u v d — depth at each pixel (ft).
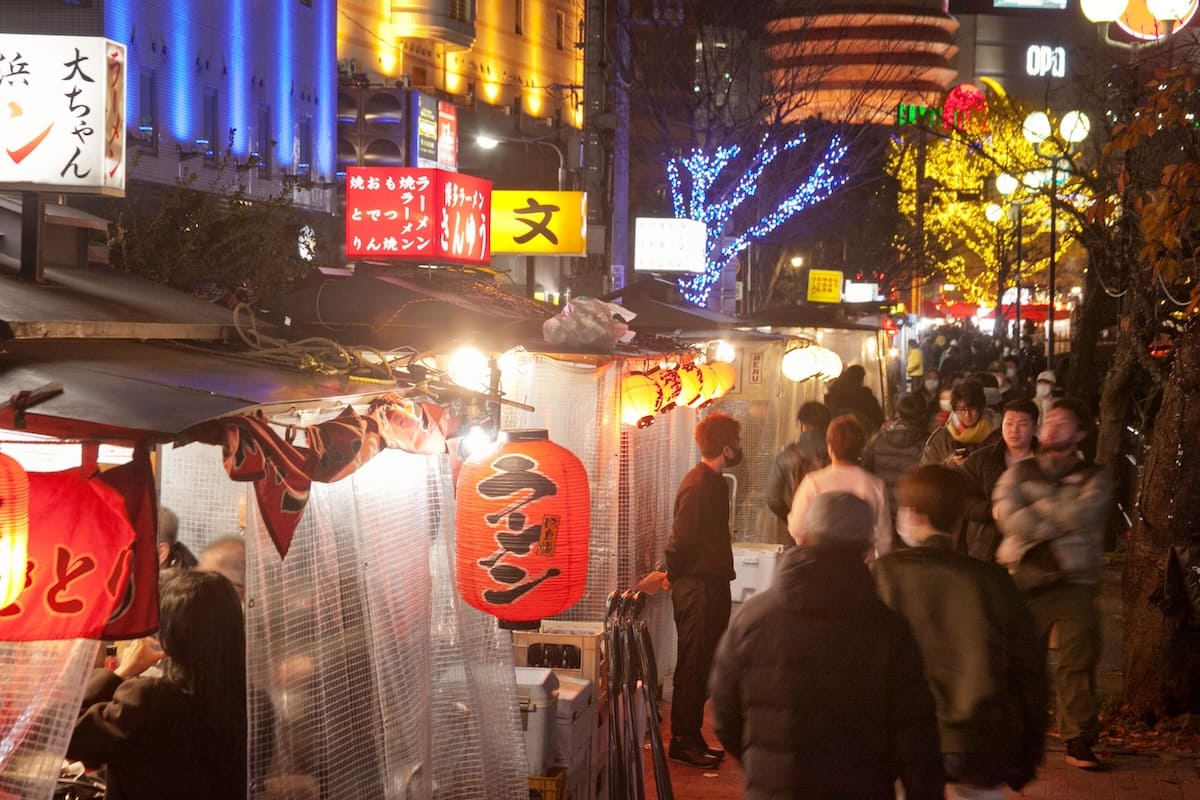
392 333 28.02
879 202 160.35
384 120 114.73
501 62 163.12
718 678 16.66
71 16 75.15
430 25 135.64
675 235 72.74
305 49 107.55
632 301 48.83
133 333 16.08
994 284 167.22
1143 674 31.71
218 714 15.55
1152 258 29.66
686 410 41.37
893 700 16.02
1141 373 54.60
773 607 16.30
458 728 20.77
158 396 13.19
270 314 27.48
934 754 15.92
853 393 47.70
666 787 20.57
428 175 32.24
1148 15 40.47
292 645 16.02
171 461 16.52
